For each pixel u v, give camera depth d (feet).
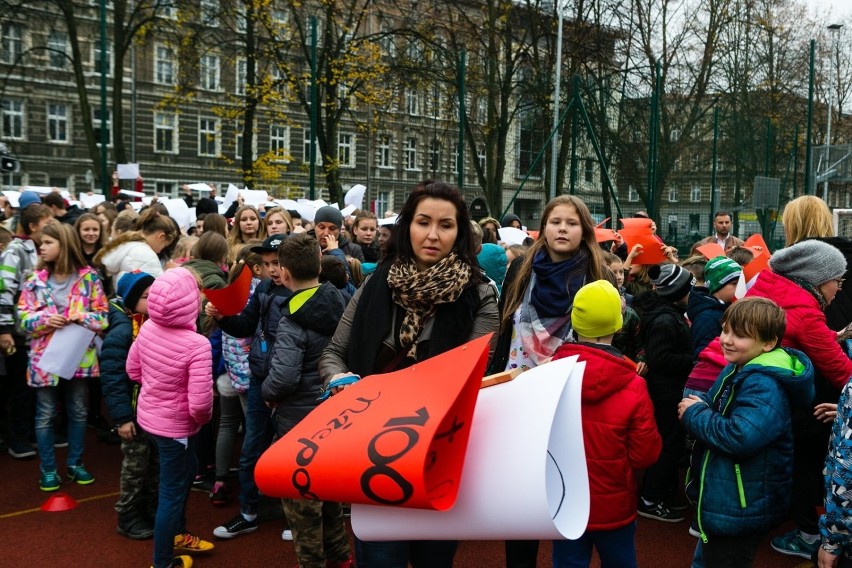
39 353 16.40
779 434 9.44
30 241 18.83
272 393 11.85
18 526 14.88
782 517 9.65
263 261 14.80
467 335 8.41
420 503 6.08
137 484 14.28
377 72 71.77
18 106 99.81
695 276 18.24
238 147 114.73
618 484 9.36
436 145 95.20
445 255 8.58
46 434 16.72
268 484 6.70
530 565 10.34
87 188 105.50
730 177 75.46
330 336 12.18
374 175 120.88
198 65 73.61
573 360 6.95
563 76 76.07
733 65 90.99
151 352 11.96
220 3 69.97
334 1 72.54
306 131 117.08
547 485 7.47
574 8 79.97
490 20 76.33
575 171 56.13
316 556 11.24
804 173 92.17
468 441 6.61
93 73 103.55
